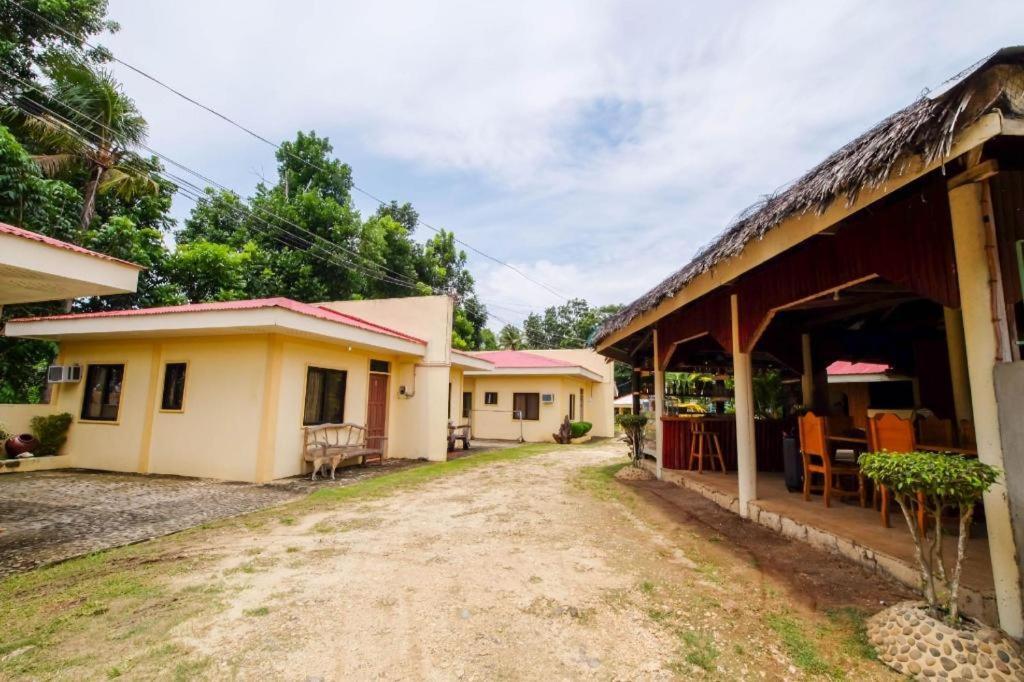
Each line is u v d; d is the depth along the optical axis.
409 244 26.33
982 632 2.37
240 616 3.00
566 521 5.48
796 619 2.96
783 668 2.44
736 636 2.77
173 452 8.98
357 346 10.13
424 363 12.09
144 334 8.95
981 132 2.15
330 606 3.16
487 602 3.23
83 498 6.83
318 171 24.25
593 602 3.23
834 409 8.09
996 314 2.63
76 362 10.35
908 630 2.50
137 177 14.40
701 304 6.82
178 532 5.02
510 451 14.39
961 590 2.80
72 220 12.36
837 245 3.88
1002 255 2.77
